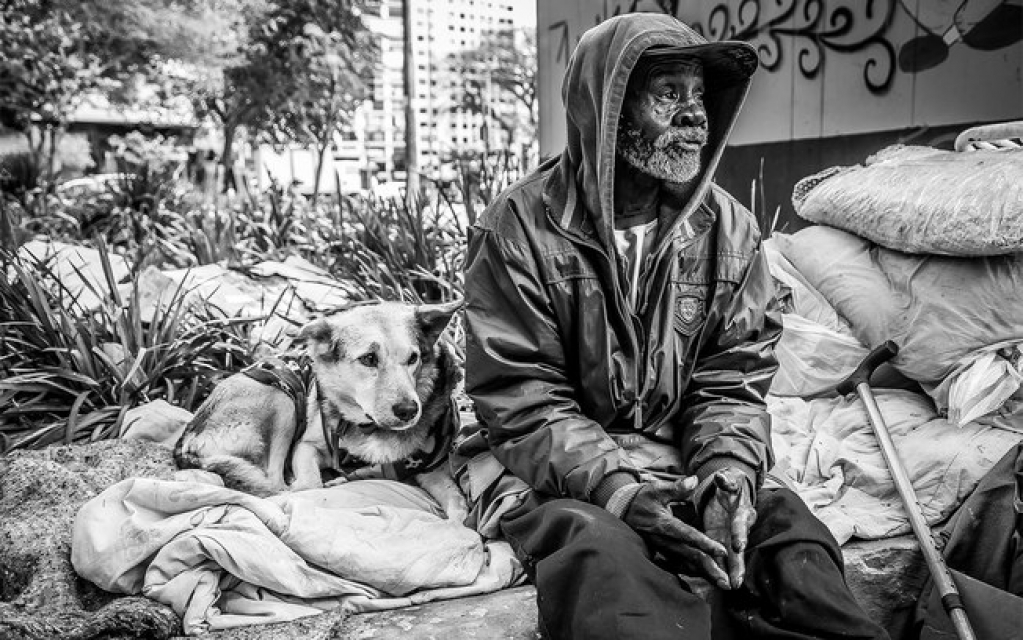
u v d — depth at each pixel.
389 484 2.68
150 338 3.87
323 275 5.30
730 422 2.30
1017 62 4.75
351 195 7.92
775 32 6.44
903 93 5.45
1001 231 2.72
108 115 21.31
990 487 2.53
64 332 3.79
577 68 2.28
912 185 3.05
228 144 17.00
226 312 4.47
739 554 1.95
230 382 2.83
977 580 2.40
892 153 3.64
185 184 11.89
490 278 2.36
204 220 7.63
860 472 2.76
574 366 2.38
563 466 2.14
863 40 5.70
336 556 2.29
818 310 3.34
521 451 2.25
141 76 15.66
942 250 2.88
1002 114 4.85
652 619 1.77
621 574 1.82
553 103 9.33
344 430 2.70
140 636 2.11
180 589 2.21
